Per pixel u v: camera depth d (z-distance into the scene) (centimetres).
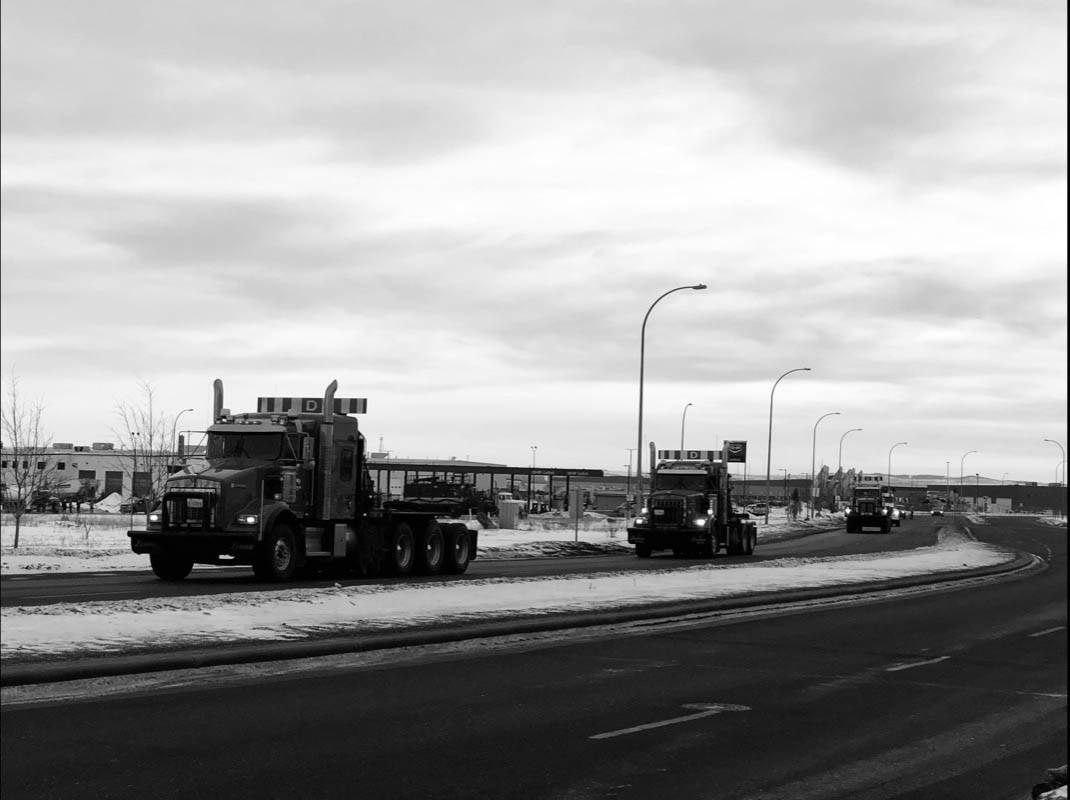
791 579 3200
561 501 12056
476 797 867
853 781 954
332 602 2105
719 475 4819
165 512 2705
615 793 890
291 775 915
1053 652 1853
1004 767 1020
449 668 1512
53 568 3130
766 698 1351
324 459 2905
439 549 3259
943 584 3484
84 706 1172
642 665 1594
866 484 8775
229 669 1441
